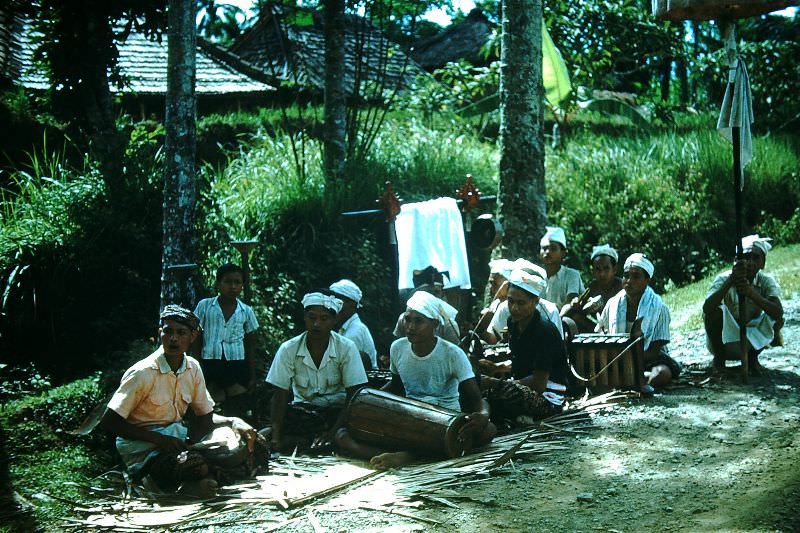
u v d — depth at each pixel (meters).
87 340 8.26
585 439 5.78
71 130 10.11
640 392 6.79
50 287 8.24
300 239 10.16
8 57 13.54
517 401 6.15
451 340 6.32
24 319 8.06
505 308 7.51
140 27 10.20
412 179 11.77
